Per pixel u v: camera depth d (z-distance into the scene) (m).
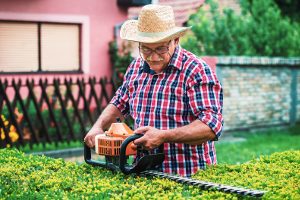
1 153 3.09
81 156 6.76
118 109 2.84
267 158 2.92
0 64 8.80
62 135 7.32
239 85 8.53
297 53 11.44
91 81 7.48
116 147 2.28
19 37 8.98
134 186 2.14
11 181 2.38
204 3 12.00
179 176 2.30
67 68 9.66
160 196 1.99
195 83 2.41
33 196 2.03
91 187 2.13
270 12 11.30
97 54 9.91
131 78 2.75
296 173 2.44
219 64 8.16
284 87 9.29
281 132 8.96
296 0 15.77
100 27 9.90
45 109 7.37
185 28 2.38
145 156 2.26
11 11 8.70
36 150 6.82
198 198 1.90
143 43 2.38
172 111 2.48
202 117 2.32
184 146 2.49
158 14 2.33
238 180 2.23
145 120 2.57
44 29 9.27
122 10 10.16
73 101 7.22
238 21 10.74
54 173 2.52
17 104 7.21
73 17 9.50
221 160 6.19
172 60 2.46
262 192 1.93
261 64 8.70
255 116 8.87
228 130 8.49
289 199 1.83
